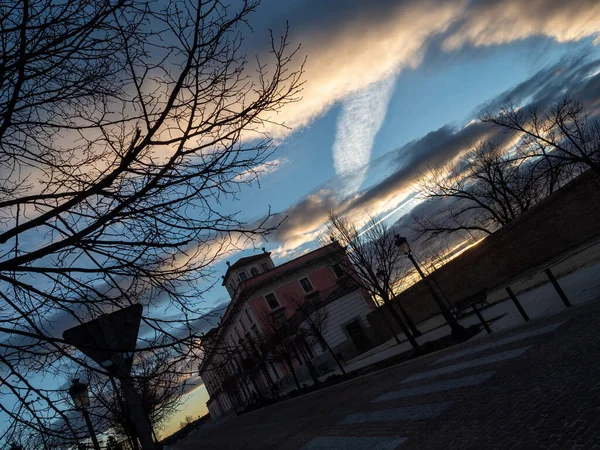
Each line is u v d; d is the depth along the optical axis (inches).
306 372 1486.2
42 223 121.5
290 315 1561.3
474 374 365.1
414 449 262.4
